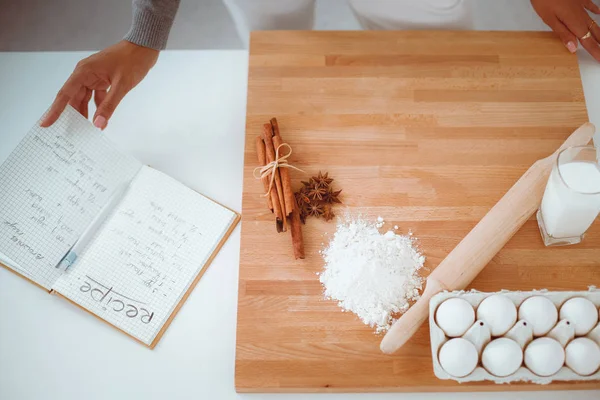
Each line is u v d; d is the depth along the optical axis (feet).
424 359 3.71
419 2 4.87
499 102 4.46
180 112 4.70
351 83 4.53
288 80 4.54
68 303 4.04
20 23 7.60
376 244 3.94
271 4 5.08
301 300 3.86
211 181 4.43
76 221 4.00
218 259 4.14
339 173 4.23
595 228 4.04
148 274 4.05
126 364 3.88
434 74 4.56
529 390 3.73
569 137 4.15
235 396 3.79
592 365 3.22
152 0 3.99
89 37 7.54
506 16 7.27
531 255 3.98
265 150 4.25
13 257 3.85
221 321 3.98
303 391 3.74
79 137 3.91
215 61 4.90
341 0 7.51
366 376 3.68
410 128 4.37
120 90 4.03
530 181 3.96
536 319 3.28
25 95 4.80
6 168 3.79
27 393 3.80
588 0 4.78
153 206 4.21
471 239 3.80
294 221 3.99
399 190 4.17
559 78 4.55
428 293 3.61
